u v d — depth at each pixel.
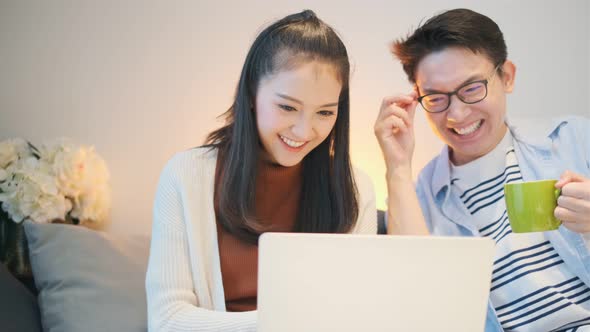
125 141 2.26
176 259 1.45
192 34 2.29
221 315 1.30
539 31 2.31
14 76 2.24
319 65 1.36
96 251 1.90
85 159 2.11
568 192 1.37
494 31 1.72
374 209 1.68
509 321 1.69
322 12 2.33
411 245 0.96
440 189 1.91
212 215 1.49
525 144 1.83
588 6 2.30
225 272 1.50
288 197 1.59
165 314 1.37
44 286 1.85
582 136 1.82
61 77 2.25
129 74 2.27
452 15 1.72
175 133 2.27
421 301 0.98
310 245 0.95
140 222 2.25
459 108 1.71
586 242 1.61
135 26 2.28
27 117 2.24
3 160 2.07
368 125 2.32
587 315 1.61
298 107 1.37
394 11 2.33
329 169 1.57
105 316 1.78
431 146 2.32
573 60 2.31
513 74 1.79
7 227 2.06
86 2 2.26
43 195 2.03
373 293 0.96
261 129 1.42
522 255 1.70
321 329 0.97
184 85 2.28
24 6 2.25
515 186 1.39
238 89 1.47
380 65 2.33
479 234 1.83
